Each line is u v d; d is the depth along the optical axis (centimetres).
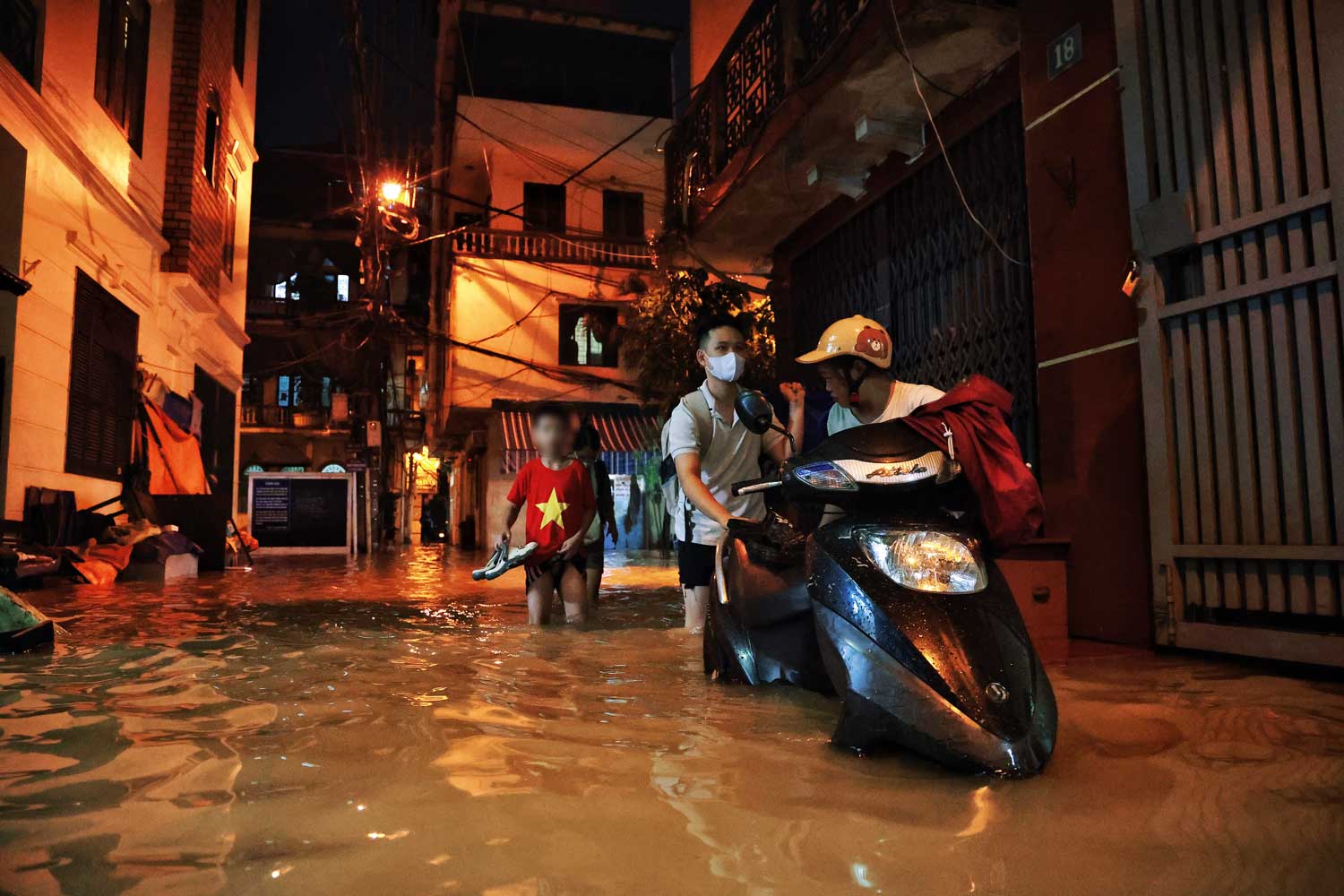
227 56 1505
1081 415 429
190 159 1281
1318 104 323
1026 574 407
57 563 775
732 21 944
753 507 409
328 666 339
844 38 558
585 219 2131
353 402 2509
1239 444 349
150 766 191
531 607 491
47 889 124
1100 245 421
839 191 706
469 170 2172
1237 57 353
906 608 200
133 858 136
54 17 865
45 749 206
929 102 586
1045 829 151
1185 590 373
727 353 385
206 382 1521
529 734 223
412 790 173
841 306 755
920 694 189
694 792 172
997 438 242
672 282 1445
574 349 2078
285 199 3228
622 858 137
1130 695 278
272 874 130
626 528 2103
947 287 601
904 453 232
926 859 137
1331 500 317
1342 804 165
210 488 1521
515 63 2152
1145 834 149
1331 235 317
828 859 137
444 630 466
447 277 2227
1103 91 423
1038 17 467
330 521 1988
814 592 220
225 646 399
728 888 126
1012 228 533
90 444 982
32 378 825
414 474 3438
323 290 3225
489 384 2011
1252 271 346
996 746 181
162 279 1226
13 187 774
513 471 1961
